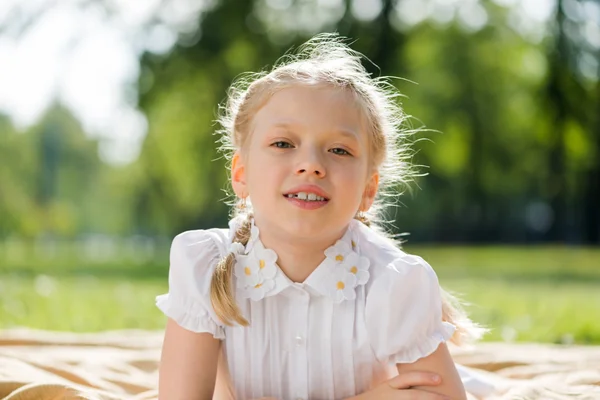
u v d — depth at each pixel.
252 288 2.07
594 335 4.96
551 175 20.53
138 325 5.59
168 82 16.45
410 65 17.72
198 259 2.10
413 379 1.97
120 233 38.06
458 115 20.33
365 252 2.13
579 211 23.19
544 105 16.41
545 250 20.39
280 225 1.99
